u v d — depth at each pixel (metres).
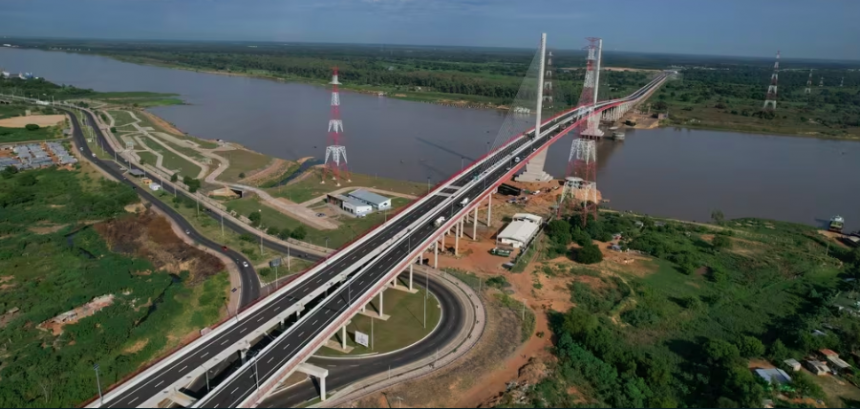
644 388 112.19
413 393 110.25
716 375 117.44
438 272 166.25
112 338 125.62
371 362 120.38
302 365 108.44
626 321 140.62
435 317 139.88
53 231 188.88
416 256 151.75
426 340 129.25
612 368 119.19
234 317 121.12
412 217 179.50
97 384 109.12
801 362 122.94
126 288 150.12
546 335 133.38
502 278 162.00
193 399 101.25
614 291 156.75
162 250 177.50
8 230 184.62
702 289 159.88
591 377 116.00
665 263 176.75
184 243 183.25
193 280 158.75
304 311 129.25
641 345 130.12
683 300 152.38
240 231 195.25
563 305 147.88
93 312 138.00
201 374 107.69
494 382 115.81
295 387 111.62
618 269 171.62
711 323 140.88
